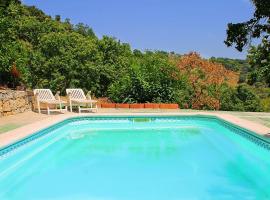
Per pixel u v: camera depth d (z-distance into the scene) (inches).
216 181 240.4
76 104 491.8
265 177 248.8
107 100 589.0
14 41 501.7
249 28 278.8
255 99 940.0
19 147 272.8
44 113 447.8
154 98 544.1
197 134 392.2
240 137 339.3
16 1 647.8
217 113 449.1
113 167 273.0
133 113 439.5
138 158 299.0
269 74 346.3
